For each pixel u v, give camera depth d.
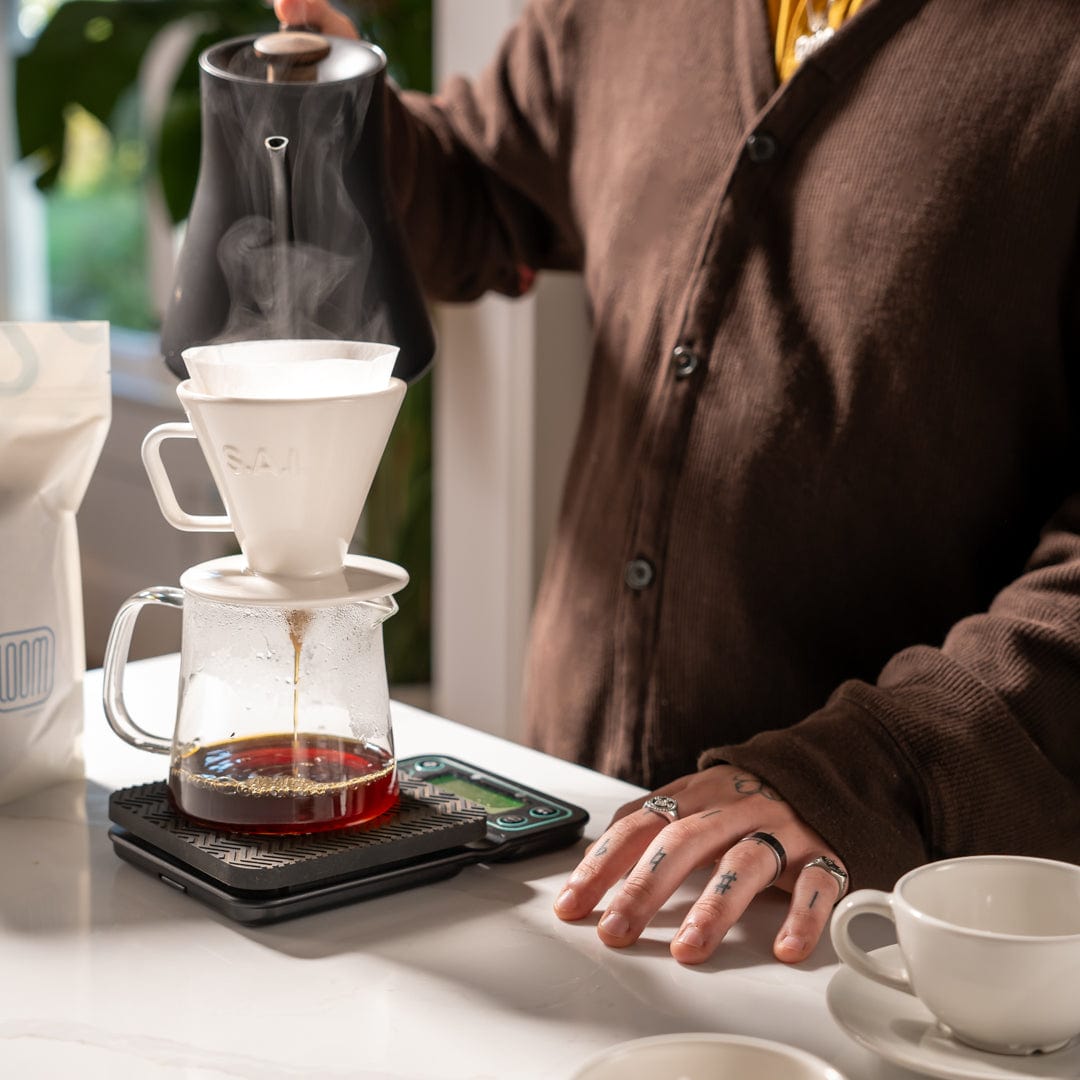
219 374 0.69
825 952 0.74
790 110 1.11
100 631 3.30
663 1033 0.65
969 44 1.04
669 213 1.21
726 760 0.84
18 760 0.92
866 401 1.08
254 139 0.93
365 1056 0.62
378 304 0.98
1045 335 1.05
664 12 1.25
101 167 3.32
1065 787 0.87
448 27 2.25
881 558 1.12
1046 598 0.93
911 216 1.05
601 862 0.78
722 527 1.15
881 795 0.84
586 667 1.27
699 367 1.16
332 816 0.77
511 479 2.25
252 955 0.71
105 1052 0.62
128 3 2.47
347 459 0.71
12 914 0.76
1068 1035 0.61
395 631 2.57
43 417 0.87
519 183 1.44
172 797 0.81
